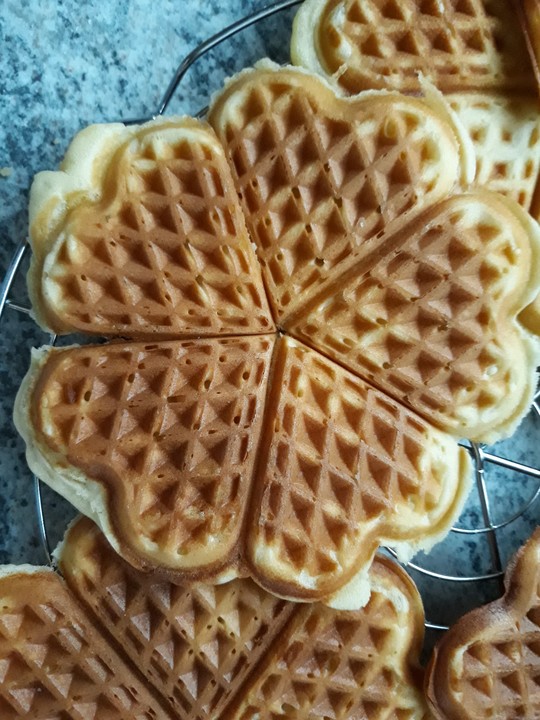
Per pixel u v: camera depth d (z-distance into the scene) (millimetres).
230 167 221
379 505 219
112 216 213
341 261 220
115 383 213
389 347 225
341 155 217
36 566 225
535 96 246
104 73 265
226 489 213
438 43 244
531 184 248
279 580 214
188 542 211
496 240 220
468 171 224
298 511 218
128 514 208
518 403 230
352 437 220
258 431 218
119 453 210
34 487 255
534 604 240
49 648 224
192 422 210
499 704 237
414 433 226
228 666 225
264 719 229
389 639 237
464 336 222
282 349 224
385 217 217
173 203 214
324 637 233
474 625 240
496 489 278
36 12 261
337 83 240
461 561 275
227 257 216
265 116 218
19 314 258
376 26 240
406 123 219
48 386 210
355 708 235
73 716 222
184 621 223
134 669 228
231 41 271
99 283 214
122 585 223
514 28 246
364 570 220
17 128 259
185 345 216
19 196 257
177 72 257
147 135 216
